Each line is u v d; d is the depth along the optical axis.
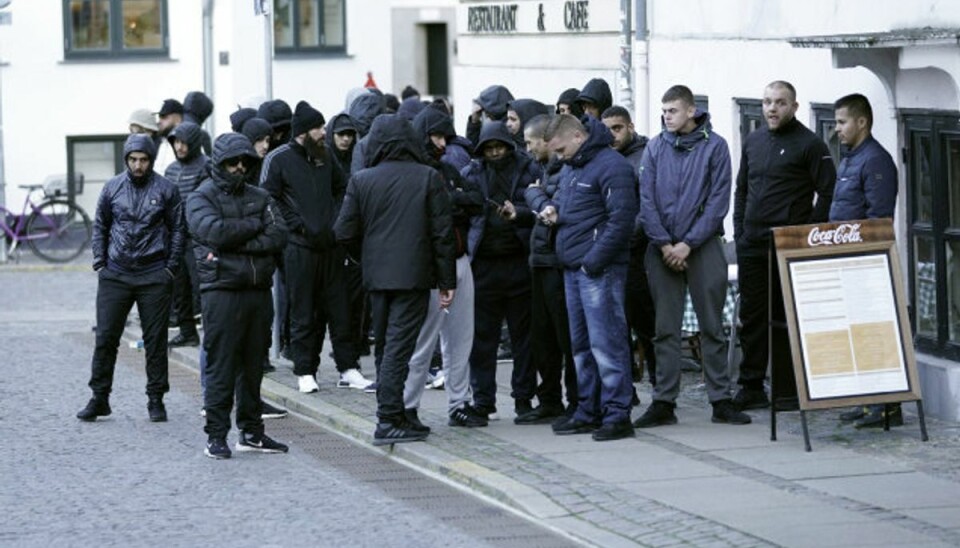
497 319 14.34
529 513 11.38
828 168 14.12
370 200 13.60
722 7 18.47
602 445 13.27
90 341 21.11
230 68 31.30
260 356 13.73
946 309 14.32
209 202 13.48
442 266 13.60
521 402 14.45
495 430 14.12
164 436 14.62
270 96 19.20
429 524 11.23
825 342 12.95
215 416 13.59
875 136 15.19
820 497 11.33
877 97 15.11
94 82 36.19
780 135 14.18
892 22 14.93
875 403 12.93
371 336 19.73
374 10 40.03
